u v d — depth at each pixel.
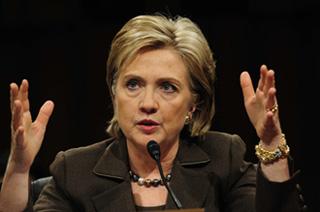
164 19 6.48
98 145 6.97
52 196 6.72
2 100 17.22
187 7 16.12
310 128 16.05
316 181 16.08
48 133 16.97
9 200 5.87
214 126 16.22
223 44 16.11
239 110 16.16
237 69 16.11
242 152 6.95
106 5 16.72
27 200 5.92
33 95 17.16
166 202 6.42
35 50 17.11
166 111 6.25
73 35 16.95
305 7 15.82
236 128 16.19
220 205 6.84
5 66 17.16
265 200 5.96
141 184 6.57
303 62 15.94
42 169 13.03
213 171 6.73
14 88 5.77
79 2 16.84
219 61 16.14
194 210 5.39
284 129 16.19
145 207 6.44
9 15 17.03
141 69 6.22
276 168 5.98
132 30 6.30
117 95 6.35
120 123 6.34
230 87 16.14
